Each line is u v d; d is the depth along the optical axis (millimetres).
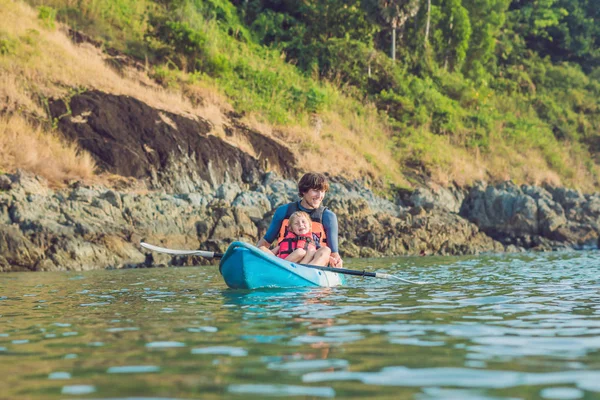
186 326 4602
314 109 24984
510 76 39500
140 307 5820
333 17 31375
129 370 3215
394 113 28609
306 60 29125
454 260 13836
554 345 3754
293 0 32406
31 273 11570
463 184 25062
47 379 3061
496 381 2920
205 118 20656
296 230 7828
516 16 44406
